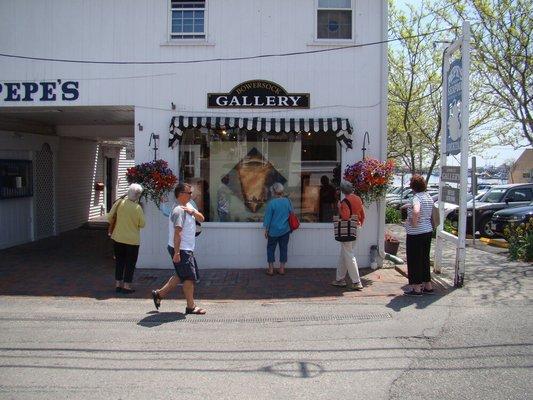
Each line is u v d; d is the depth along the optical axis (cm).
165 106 1191
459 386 550
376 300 913
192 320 809
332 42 1180
